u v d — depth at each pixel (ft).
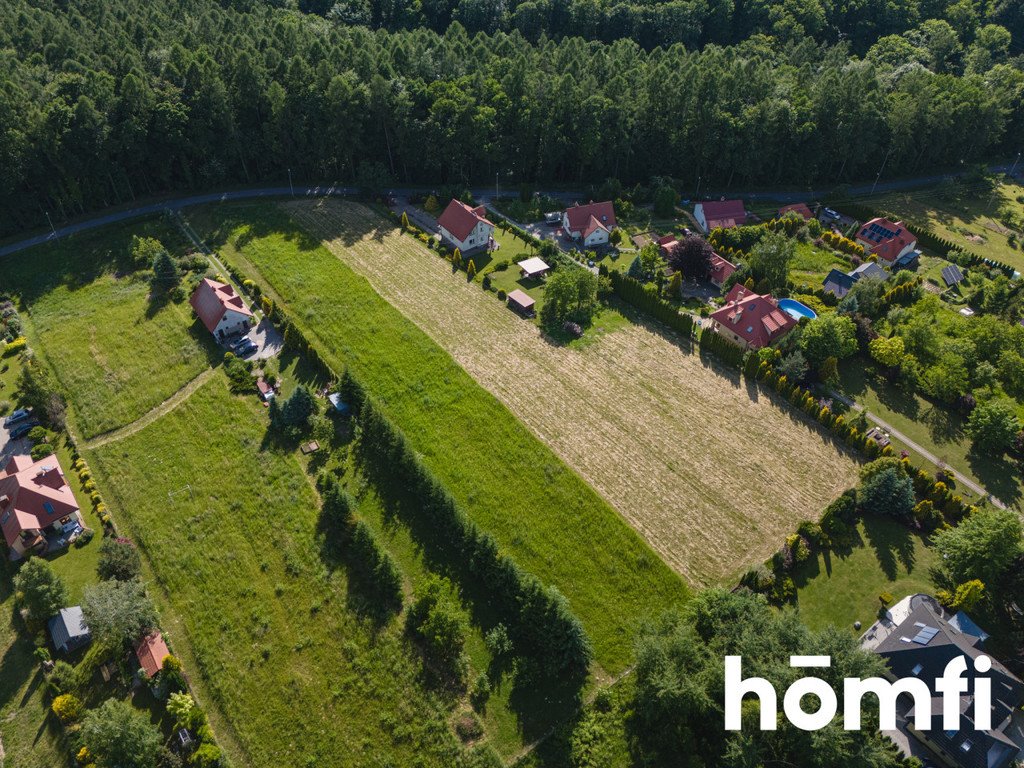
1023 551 210.79
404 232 400.47
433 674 195.11
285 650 201.16
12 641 202.08
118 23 485.97
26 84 384.06
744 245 392.27
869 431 274.98
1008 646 206.18
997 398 291.17
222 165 420.36
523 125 432.25
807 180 479.00
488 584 214.28
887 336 321.52
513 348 315.99
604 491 249.34
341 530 231.50
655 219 428.56
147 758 170.09
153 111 395.34
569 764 178.29
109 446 263.49
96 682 192.65
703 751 178.91
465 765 176.76
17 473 238.48
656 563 223.71
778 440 271.08
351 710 188.14
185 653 201.05
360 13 607.37
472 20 613.93
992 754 174.09
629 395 291.38
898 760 178.60
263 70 420.36
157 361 301.02
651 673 180.65
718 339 309.42
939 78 507.71
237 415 274.57
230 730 184.65
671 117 447.42
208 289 321.52
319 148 427.74
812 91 463.01
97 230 383.45
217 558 224.94
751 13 638.94
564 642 193.06
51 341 311.68
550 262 374.02
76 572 220.02
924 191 488.44
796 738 169.89
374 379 294.66
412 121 428.97
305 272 358.43
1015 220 452.35
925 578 222.89
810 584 220.23
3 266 357.82
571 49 499.92
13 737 181.98
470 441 267.18
